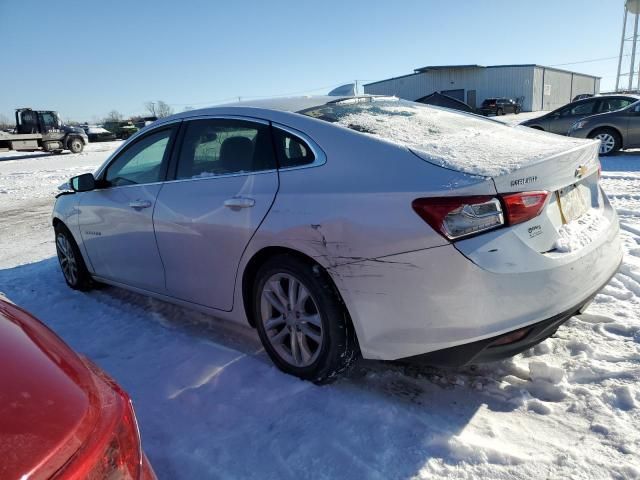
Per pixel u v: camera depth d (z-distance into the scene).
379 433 2.32
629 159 10.43
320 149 2.62
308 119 2.78
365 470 2.11
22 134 26.67
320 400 2.60
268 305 2.85
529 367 2.73
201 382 2.87
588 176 2.88
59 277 5.20
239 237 2.81
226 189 2.94
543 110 51.72
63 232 4.57
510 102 42.94
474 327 2.17
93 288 4.70
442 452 2.18
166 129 3.53
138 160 3.70
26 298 4.58
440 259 2.15
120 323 3.83
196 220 3.05
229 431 2.43
